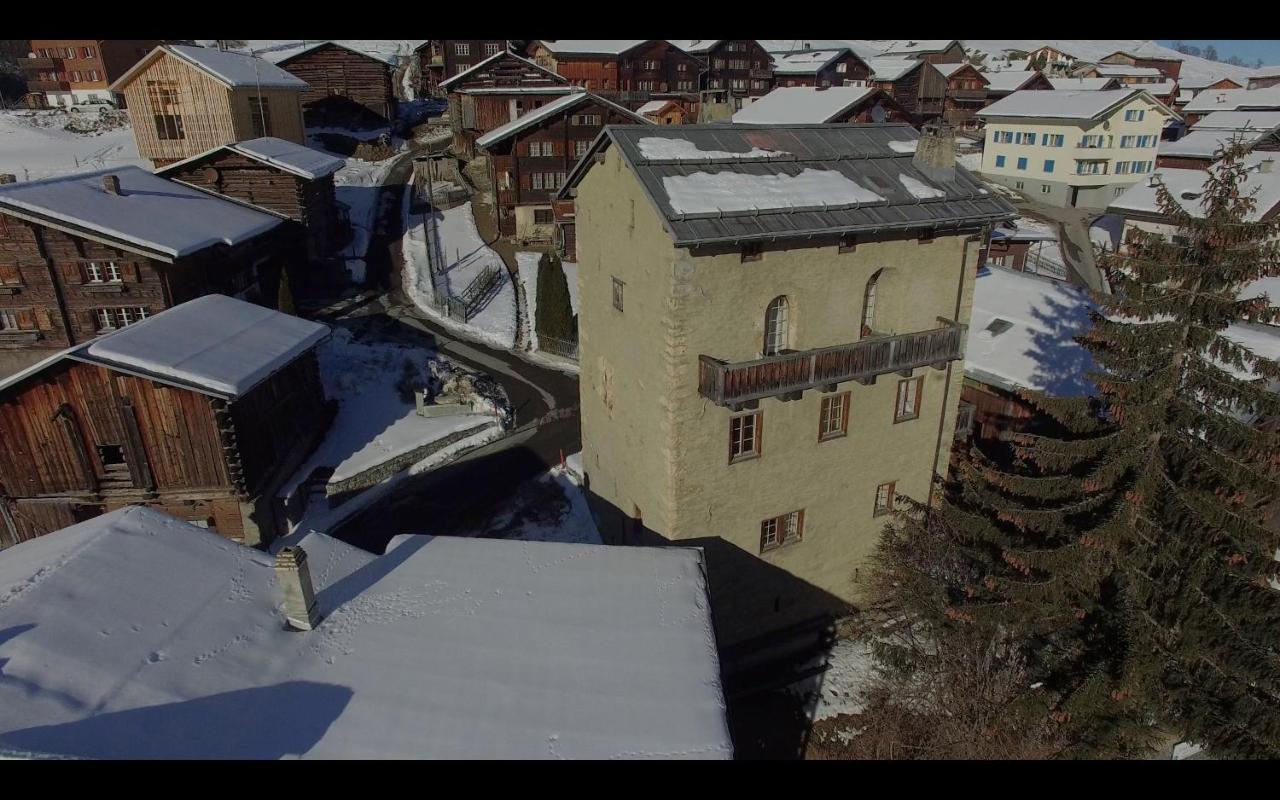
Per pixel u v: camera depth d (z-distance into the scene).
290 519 28.47
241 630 13.12
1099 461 18.97
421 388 37.84
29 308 34.66
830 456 22.69
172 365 24.62
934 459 24.97
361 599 14.48
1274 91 97.19
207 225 38.91
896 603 23.31
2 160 68.50
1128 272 18.22
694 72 93.94
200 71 53.50
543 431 35.22
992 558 21.62
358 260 52.72
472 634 13.63
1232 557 17.08
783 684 22.64
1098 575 18.50
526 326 46.34
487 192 65.88
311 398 32.78
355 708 11.85
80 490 26.00
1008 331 30.27
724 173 20.08
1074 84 99.50
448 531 28.22
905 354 21.52
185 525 15.41
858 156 22.38
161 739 10.59
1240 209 16.34
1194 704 16.48
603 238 23.23
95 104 86.50
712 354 19.75
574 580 15.28
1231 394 16.64
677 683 12.73
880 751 19.64
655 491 21.50
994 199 21.59
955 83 100.56
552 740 11.52
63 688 10.90
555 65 89.62
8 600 12.23
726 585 22.33
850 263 20.84
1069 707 17.27
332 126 79.44
